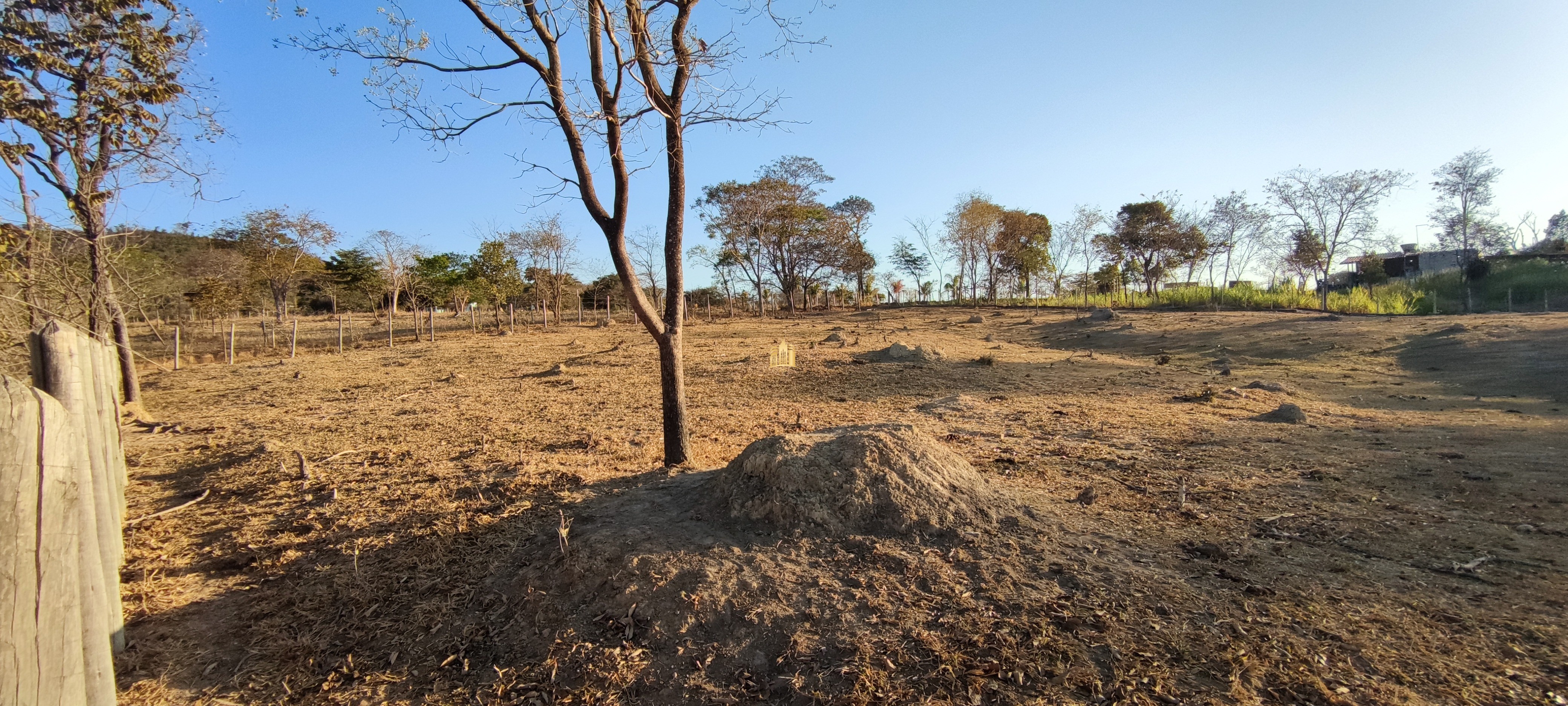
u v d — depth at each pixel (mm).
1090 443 7266
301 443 8188
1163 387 11828
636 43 5859
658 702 3113
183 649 3830
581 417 9492
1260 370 14102
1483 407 9562
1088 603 3469
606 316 33906
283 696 3455
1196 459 6434
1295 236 33969
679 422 6367
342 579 4449
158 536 5348
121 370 10977
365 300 40625
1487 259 33312
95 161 9219
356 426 9234
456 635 3803
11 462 1962
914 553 4020
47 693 2057
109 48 8609
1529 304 27031
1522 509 4668
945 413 9414
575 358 17109
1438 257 41031
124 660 3678
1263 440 7258
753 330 27891
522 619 3840
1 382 1990
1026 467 6156
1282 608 3371
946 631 3311
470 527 4996
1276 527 4508
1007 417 8984
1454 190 38844
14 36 7473
